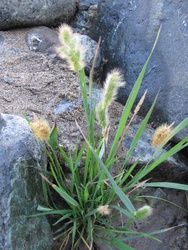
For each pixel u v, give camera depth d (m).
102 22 0.46
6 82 0.39
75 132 0.37
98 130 0.35
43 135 0.28
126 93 0.42
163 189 0.41
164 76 0.39
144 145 0.38
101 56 0.45
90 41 0.44
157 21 0.41
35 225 0.31
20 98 0.38
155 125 0.40
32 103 0.38
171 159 0.38
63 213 0.33
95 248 0.36
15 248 0.28
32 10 0.44
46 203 0.33
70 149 0.36
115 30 0.44
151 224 0.39
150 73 0.40
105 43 0.45
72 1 0.48
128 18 0.43
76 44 0.27
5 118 0.31
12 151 0.29
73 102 0.39
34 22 0.45
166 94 0.39
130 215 0.27
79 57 0.27
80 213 0.33
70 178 0.35
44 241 0.31
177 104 0.38
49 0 0.45
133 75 0.41
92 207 0.32
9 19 0.44
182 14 0.40
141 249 0.38
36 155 0.31
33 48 0.43
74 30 0.50
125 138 0.39
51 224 0.34
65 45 0.27
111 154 0.31
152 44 0.41
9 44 0.43
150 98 0.40
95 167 0.32
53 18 0.47
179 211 0.40
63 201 0.35
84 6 0.50
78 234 0.36
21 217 0.29
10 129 0.30
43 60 0.42
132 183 0.32
